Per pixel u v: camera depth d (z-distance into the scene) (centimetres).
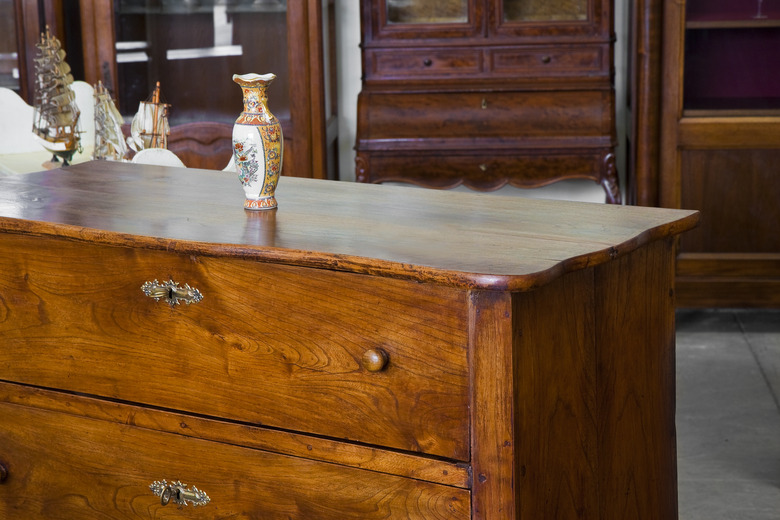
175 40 461
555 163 453
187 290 183
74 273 196
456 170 459
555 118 449
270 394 180
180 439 191
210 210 206
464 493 164
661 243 198
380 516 173
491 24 456
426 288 161
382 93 461
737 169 432
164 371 191
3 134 372
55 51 320
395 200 216
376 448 172
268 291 176
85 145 370
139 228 189
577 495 178
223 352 183
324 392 175
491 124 453
